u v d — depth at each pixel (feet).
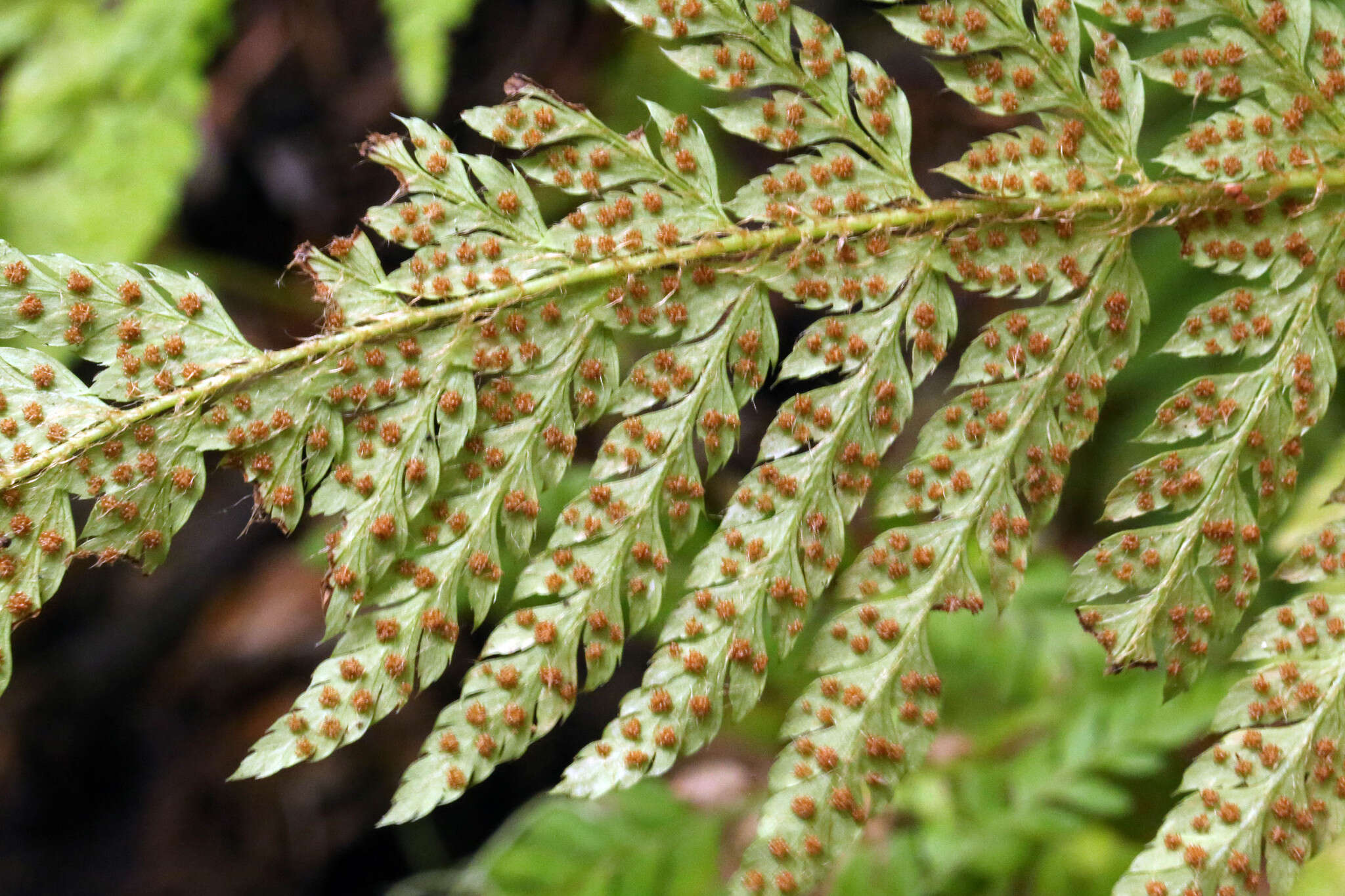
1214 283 0.89
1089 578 0.74
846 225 0.74
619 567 0.73
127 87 0.94
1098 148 0.75
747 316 0.74
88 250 0.92
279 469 0.73
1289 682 0.73
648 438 0.74
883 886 0.83
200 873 1.31
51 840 1.40
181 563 1.46
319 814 1.31
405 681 0.72
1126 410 0.92
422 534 0.73
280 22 1.38
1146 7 0.75
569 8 1.30
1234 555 0.73
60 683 1.43
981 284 0.74
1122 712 0.85
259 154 1.40
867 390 0.74
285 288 1.37
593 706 1.29
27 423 0.72
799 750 0.72
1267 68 0.75
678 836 0.85
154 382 0.72
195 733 1.38
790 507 0.74
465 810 1.31
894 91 0.75
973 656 0.88
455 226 0.74
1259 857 0.72
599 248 0.74
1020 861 0.83
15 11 0.97
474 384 0.73
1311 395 0.74
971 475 0.74
